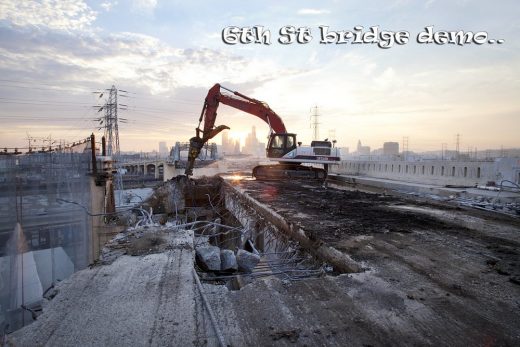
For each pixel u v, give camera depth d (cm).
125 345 258
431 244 542
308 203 1004
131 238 593
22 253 1088
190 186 1998
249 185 1630
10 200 1112
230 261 591
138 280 394
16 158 1132
